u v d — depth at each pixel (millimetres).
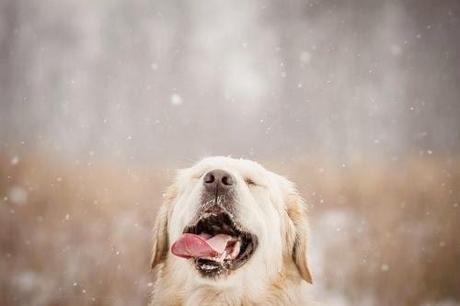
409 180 11805
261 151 19969
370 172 12422
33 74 37906
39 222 8516
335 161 14422
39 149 14688
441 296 7105
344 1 54656
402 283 7133
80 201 9344
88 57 43562
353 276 7320
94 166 12719
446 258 7660
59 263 7211
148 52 46250
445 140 25016
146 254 7312
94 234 7996
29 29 44812
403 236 8562
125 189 10289
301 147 20672
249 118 29375
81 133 23047
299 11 55812
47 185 10070
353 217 9664
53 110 29172
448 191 10891
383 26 50781
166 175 11812
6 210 8867
